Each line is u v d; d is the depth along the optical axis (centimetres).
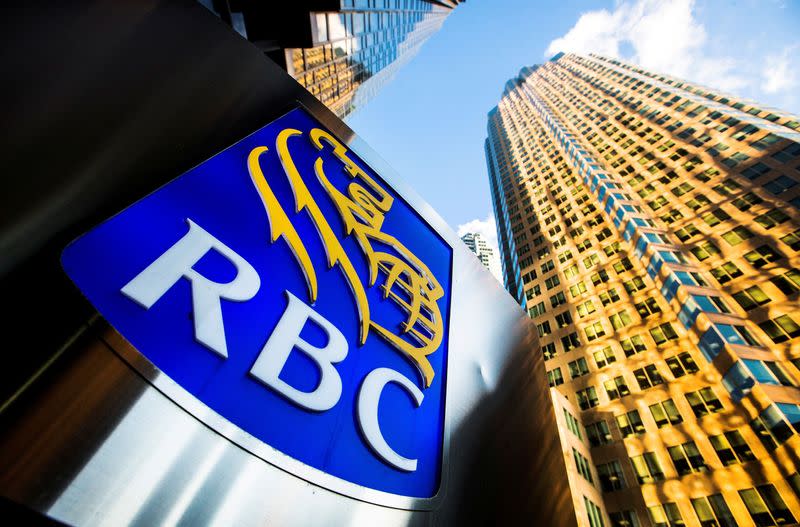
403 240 669
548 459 655
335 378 388
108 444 229
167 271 319
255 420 305
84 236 296
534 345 845
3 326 235
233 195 426
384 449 390
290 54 1521
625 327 3469
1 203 272
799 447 2033
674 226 3847
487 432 562
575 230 4900
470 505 452
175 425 260
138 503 224
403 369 497
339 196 581
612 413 3036
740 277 3027
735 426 2384
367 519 337
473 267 819
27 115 314
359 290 494
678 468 2491
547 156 6988
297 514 290
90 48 381
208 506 249
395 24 4616
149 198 350
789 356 2428
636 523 2445
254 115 528
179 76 446
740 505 2153
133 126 377
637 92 6425
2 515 197
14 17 344
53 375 232
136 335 275
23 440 206
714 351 2672
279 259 423
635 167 4978
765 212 3278
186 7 496
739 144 4022
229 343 322
